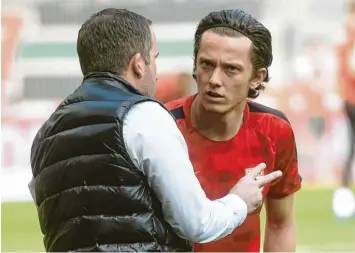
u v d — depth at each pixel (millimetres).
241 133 9758
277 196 10352
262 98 34750
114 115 7582
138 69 7914
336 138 34688
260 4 36312
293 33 35531
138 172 7539
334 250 20953
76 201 7660
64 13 36406
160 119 7594
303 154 34781
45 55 35938
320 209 28328
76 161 7688
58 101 35656
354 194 30812
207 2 36219
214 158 9781
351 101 28641
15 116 34500
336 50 33719
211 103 8898
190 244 7926
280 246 10539
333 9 35594
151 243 7566
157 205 7637
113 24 7891
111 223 7539
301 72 35062
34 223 25953
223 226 7727
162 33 35969
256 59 8945
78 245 7656
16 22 36031
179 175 7492
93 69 7977
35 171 8234
